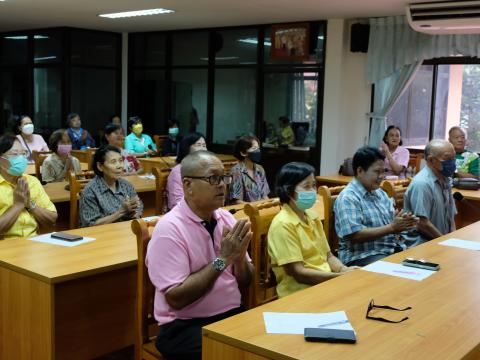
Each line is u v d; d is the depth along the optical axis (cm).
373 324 173
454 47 658
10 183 304
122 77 982
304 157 785
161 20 805
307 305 188
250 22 793
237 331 164
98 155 345
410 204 349
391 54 705
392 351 153
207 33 869
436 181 350
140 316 226
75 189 363
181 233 205
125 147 734
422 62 693
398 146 599
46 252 260
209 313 212
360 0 601
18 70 1003
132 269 270
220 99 870
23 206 299
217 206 210
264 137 827
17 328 244
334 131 752
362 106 743
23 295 239
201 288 199
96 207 342
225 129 870
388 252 309
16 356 246
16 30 984
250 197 440
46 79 962
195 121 902
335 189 335
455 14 573
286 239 249
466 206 491
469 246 284
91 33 941
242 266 221
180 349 206
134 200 339
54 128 958
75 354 246
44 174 504
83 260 249
